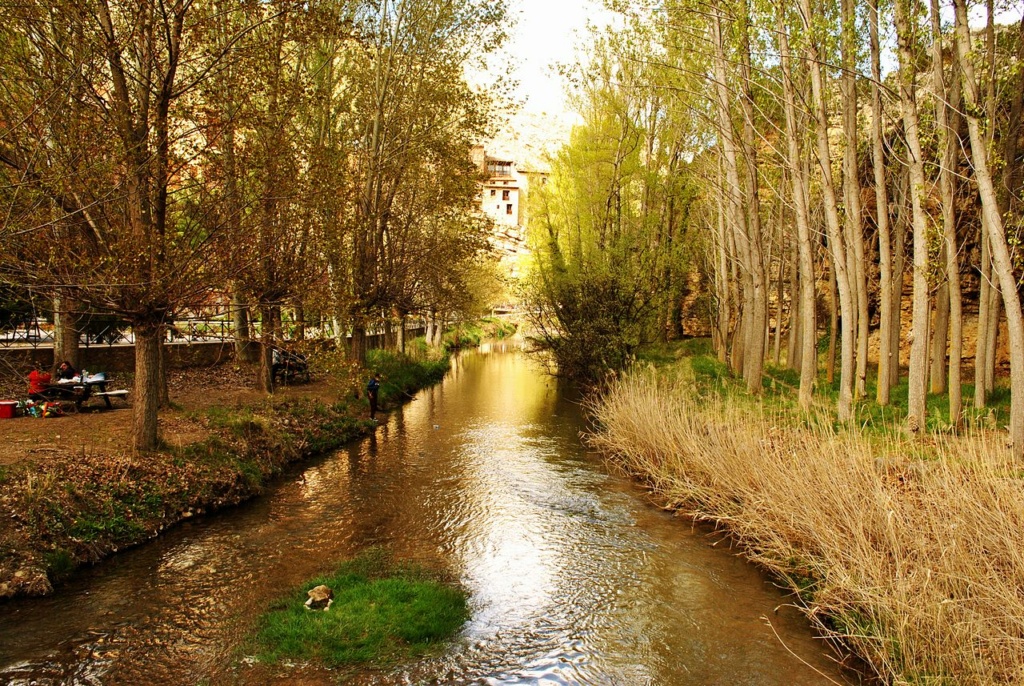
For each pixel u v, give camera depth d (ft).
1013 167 45.55
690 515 36.96
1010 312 34.35
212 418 47.14
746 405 50.19
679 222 94.43
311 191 41.27
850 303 46.19
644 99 89.30
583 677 20.79
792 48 48.37
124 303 34.27
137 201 34.42
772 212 81.76
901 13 39.99
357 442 58.70
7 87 28.96
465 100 73.77
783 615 25.21
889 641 20.49
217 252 36.83
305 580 27.78
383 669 20.99
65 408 47.65
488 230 79.56
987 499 22.84
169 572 28.37
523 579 28.60
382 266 76.38
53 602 25.22
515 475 46.75
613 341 83.20
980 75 45.57
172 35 35.04
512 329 283.59
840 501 25.90
